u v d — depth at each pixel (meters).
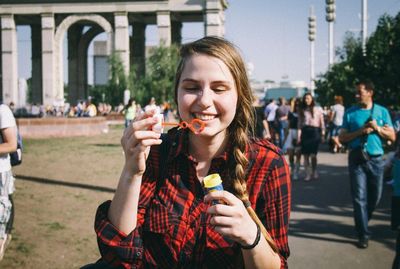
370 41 19.62
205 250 2.11
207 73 2.11
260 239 1.86
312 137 13.29
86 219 8.30
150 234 2.16
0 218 5.63
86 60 88.38
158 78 61.22
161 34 75.81
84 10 77.25
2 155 5.54
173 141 2.31
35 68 87.75
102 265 2.25
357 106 7.19
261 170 2.15
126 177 2.10
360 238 6.95
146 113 2.07
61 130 31.20
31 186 11.66
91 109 40.06
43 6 77.12
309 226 8.20
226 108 2.12
